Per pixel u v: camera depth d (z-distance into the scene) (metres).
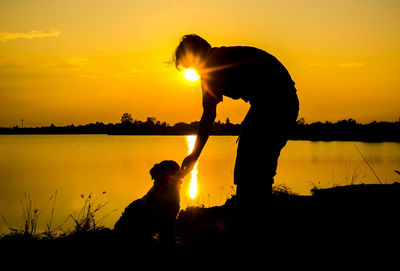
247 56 3.48
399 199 5.68
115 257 3.92
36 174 26.52
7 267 3.94
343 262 3.43
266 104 3.49
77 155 52.53
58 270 3.82
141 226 3.95
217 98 3.59
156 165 4.05
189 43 3.56
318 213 5.24
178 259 3.82
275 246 3.71
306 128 80.62
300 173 20.06
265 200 3.62
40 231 5.90
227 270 3.45
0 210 10.81
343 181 12.95
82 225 5.18
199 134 3.62
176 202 4.01
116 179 21.61
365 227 4.38
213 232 4.60
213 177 21.19
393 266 3.29
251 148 3.54
